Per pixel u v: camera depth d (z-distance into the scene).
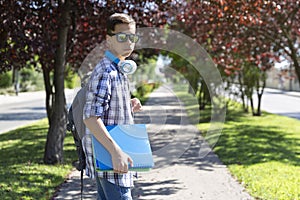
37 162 8.55
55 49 8.44
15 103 33.44
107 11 8.45
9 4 7.36
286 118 19.42
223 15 8.73
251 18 8.64
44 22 8.23
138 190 6.41
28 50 8.10
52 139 8.42
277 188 6.42
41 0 7.96
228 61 13.20
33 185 6.43
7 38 7.76
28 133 14.44
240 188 6.55
